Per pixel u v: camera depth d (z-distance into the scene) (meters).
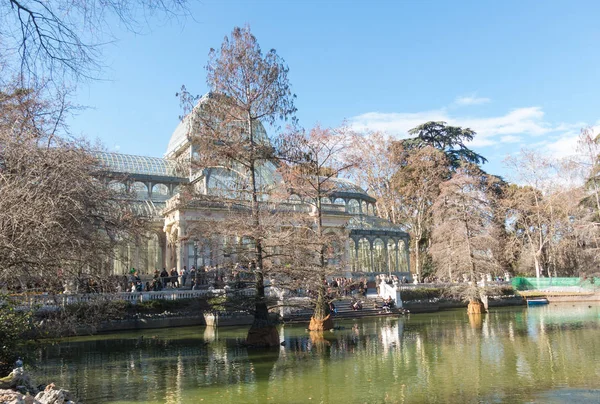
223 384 19.39
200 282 42.97
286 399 17.11
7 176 14.25
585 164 60.38
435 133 81.12
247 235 27.19
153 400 17.09
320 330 34.97
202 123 27.83
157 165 60.44
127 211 23.28
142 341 31.44
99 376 21.02
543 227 71.06
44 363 24.12
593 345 26.48
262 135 32.12
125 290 38.72
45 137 17.94
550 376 19.58
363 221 64.75
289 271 27.56
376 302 49.03
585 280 61.03
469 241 49.50
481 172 75.12
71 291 21.69
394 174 73.00
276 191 33.44
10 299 17.78
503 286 61.50
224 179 44.00
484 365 22.14
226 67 27.75
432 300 54.56
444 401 16.39
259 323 28.50
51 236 14.70
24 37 9.21
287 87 28.84
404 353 25.81
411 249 78.69
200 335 34.00
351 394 17.58
